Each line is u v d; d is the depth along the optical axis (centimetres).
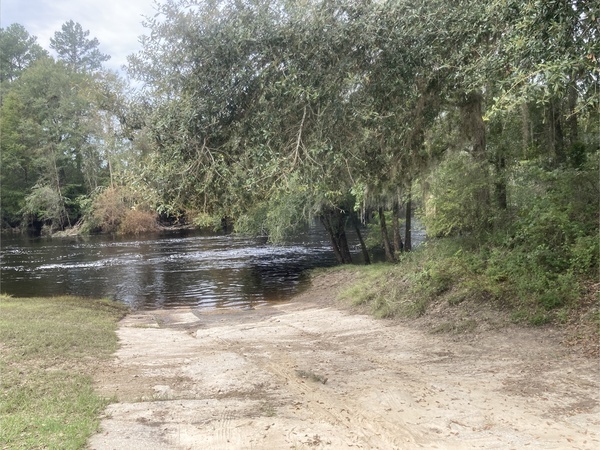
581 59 516
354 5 710
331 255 3184
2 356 865
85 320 1366
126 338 1170
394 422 555
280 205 2134
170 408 617
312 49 695
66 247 4203
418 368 793
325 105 705
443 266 1306
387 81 745
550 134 1180
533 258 1042
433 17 736
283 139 716
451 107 1162
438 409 589
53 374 773
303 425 550
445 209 1283
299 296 1994
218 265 2947
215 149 707
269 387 715
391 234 2684
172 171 689
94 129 5025
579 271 975
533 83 579
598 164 1086
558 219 1045
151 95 754
